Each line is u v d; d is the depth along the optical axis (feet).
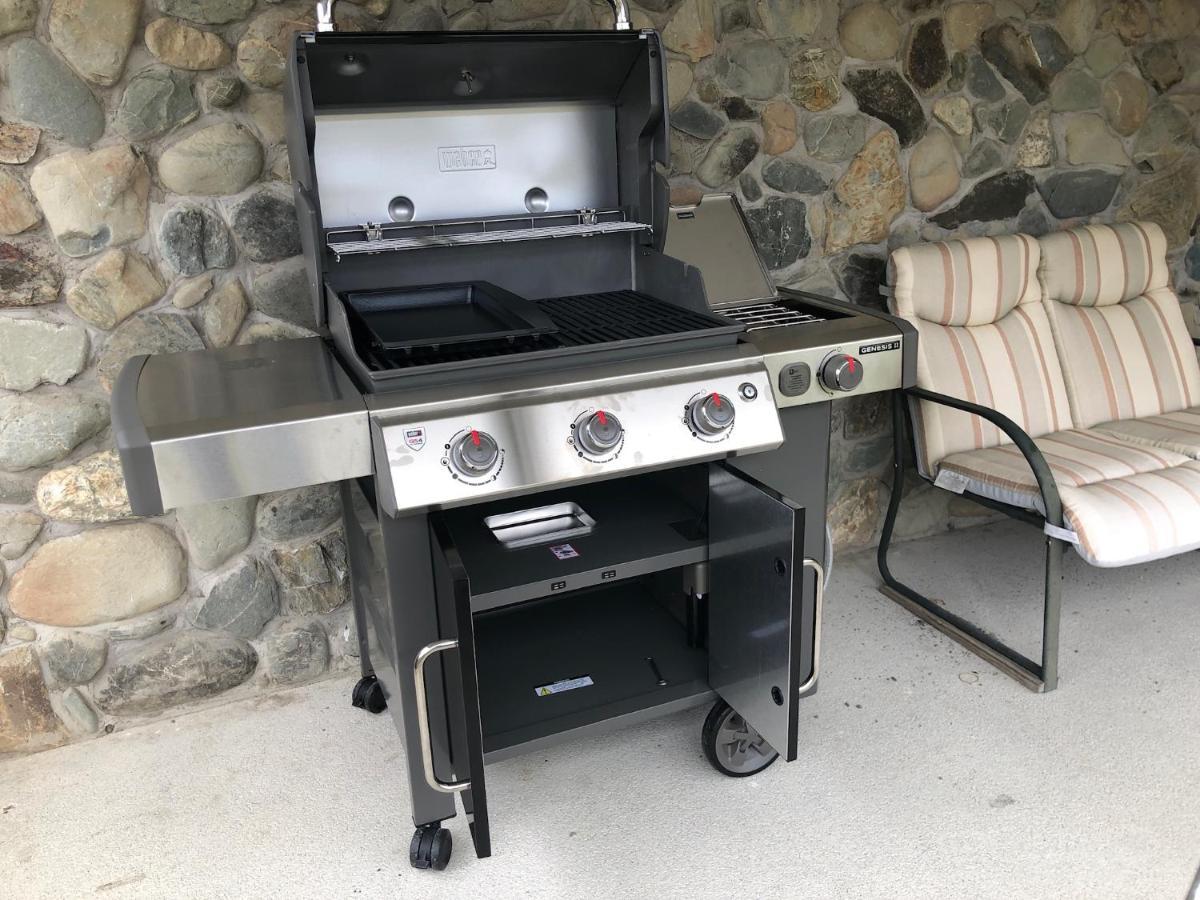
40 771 6.26
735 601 5.35
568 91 5.83
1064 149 8.68
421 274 5.89
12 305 5.66
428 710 5.03
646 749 6.27
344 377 4.86
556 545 5.60
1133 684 6.75
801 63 7.41
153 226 5.90
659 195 5.87
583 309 5.84
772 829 5.49
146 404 4.43
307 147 4.69
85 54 5.43
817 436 5.75
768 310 6.57
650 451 4.74
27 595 6.14
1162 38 8.73
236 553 6.66
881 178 7.97
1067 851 5.22
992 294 7.91
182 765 6.28
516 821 5.65
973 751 6.09
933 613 7.63
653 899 5.03
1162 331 8.79
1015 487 6.81
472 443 4.34
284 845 5.55
